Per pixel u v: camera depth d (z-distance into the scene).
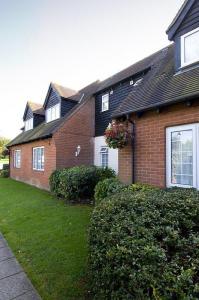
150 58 12.05
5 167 25.88
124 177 7.65
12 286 3.65
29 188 14.66
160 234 2.44
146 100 6.97
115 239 2.53
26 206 9.22
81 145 13.84
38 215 7.74
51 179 11.93
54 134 12.87
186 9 6.84
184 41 7.01
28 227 6.57
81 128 13.91
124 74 13.01
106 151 13.23
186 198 3.35
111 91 13.05
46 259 4.48
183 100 5.63
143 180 6.95
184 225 2.64
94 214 3.47
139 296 1.97
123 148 7.71
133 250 2.23
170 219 2.71
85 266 4.11
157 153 6.52
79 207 8.79
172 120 6.12
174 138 6.15
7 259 4.67
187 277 1.78
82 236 5.57
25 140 16.92
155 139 6.60
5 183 17.56
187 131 5.84
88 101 14.32
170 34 7.36
